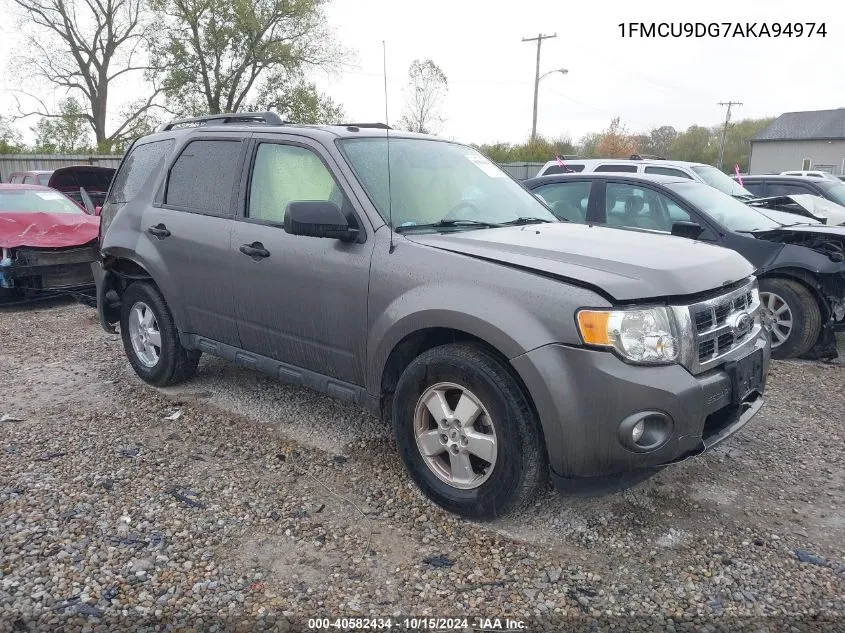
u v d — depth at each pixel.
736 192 9.62
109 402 5.01
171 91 32.44
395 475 3.86
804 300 6.12
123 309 5.46
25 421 4.64
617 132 49.22
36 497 3.55
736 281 3.40
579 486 3.06
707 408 3.05
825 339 6.23
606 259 3.20
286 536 3.25
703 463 4.04
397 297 3.47
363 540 3.23
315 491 3.68
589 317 2.90
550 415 2.97
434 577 2.96
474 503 3.29
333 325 3.81
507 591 2.87
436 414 3.42
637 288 2.96
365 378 3.72
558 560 3.08
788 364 6.18
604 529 3.32
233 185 4.48
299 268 3.92
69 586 2.84
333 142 4.01
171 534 3.24
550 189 7.75
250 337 4.40
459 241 3.50
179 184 4.92
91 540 3.17
